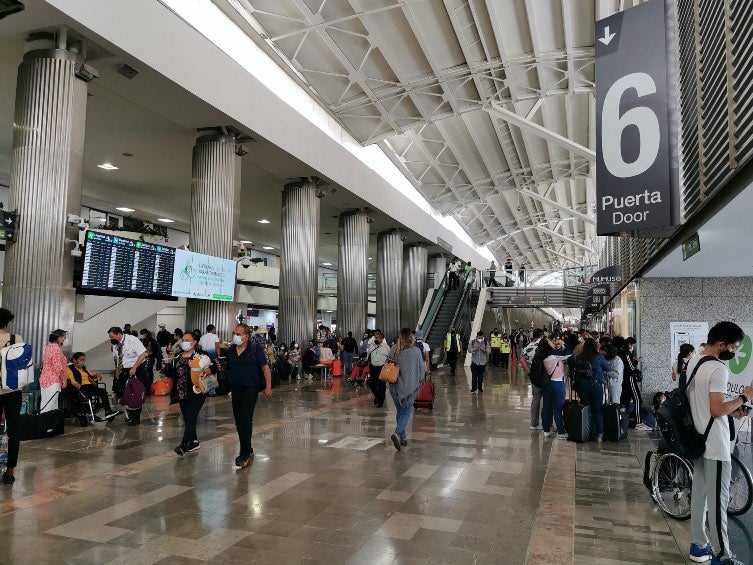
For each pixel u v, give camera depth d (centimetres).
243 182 1811
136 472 539
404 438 693
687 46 604
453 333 1875
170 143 1410
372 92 1553
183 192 1934
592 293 1905
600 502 479
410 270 2797
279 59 1332
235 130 1205
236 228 1223
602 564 350
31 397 745
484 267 4412
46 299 770
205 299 1141
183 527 394
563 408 780
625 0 1239
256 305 2773
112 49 845
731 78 434
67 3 750
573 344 869
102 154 1502
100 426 776
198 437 708
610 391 818
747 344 617
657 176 527
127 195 1952
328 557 346
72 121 800
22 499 451
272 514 425
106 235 879
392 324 2400
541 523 416
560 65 1577
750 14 390
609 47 562
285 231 1598
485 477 547
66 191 790
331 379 1571
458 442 725
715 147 493
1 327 493
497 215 3488
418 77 1541
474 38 1425
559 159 2522
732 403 330
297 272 1579
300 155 1427
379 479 532
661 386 1013
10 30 790
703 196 527
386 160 2183
